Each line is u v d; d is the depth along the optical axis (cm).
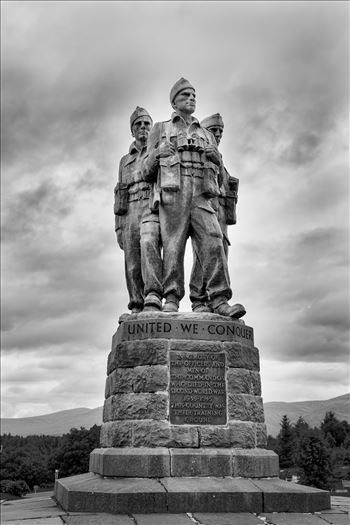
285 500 722
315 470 4622
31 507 837
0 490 6206
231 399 845
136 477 767
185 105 1004
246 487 736
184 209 962
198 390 840
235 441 823
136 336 866
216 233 966
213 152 982
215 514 688
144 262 977
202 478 768
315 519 677
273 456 828
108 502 699
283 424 7262
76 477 902
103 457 794
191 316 888
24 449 10162
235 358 869
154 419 816
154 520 651
